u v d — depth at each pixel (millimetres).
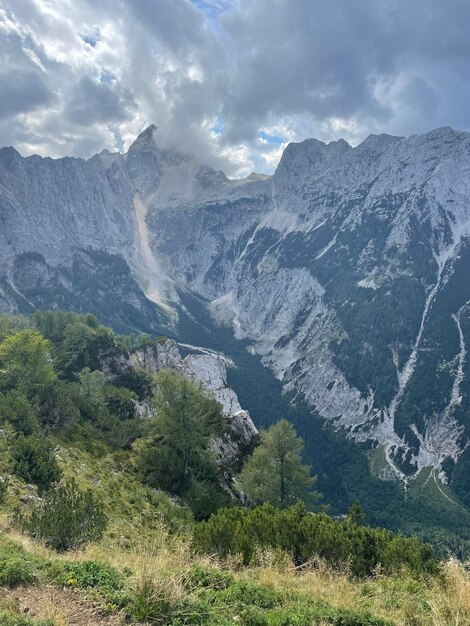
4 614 9117
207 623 9867
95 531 22078
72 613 9922
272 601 12102
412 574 17281
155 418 59719
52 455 39500
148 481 50594
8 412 47125
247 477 56156
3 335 93312
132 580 11234
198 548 18688
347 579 16703
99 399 72688
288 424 56719
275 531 21516
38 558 13352
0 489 28438
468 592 11680
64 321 122188
